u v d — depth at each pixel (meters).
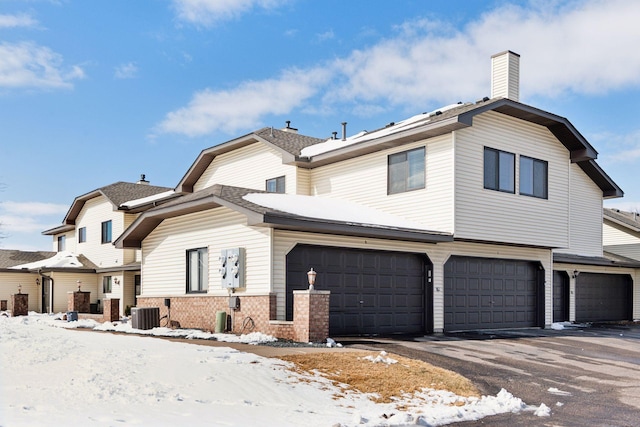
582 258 25.14
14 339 11.68
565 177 21.88
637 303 28.14
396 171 19.69
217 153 26.50
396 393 9.69
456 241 19.23
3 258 39.66
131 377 8.88
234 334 15.96
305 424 7.51
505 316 21.02
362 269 17.38
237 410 7.91
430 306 18.69
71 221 37.28
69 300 28.94
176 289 19.08
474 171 18.56
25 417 6.59
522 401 9.70
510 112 19.61
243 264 16.22
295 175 22.47
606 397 10.14
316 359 11.44
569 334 19.61
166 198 28.73
